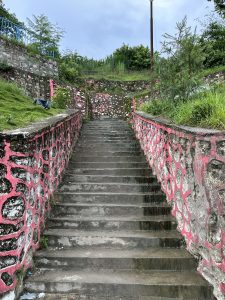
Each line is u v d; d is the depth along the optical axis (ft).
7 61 41.57
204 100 16.65
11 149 11.14
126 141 28.30
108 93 52.54
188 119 15.85
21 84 39.81
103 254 13.41
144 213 16.60
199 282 11.66
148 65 76.64
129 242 14.29
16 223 11.10
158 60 23.39
